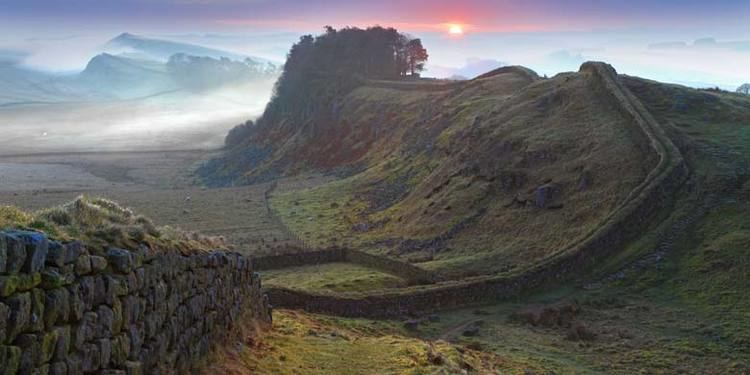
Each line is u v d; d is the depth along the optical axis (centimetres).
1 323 867
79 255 1102
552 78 11588
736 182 6444
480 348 3825
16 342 910
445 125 12594
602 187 7019
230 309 2248
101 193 14300
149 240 1511
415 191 10025
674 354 3875
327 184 13262
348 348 2764
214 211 11512
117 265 1253
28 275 941
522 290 5359
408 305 4884
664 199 6369
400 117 16025
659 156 7050
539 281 5462
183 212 11462
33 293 951
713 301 4728
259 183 16012
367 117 17450
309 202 11738
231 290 2306
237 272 2448
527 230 6900
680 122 8419
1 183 17662
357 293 4891
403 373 2411
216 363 1869
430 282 5709
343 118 18338
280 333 2831
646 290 5166
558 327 4559
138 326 1348
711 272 5125
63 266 1041
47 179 19088
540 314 4853
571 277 5594
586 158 7719
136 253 1359
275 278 6216
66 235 1141
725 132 7925
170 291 1576
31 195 13850
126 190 15400
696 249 5562
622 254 5788
